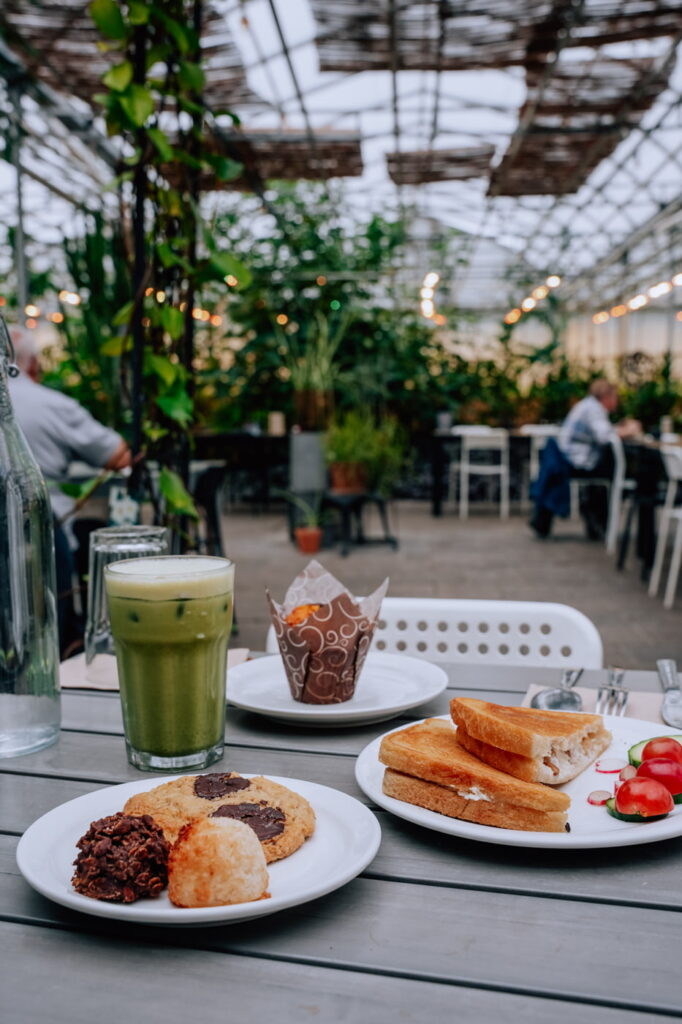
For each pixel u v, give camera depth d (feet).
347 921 1.84
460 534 26.61
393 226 35.78
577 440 24.52
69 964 1.70
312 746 2.94
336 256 33.42
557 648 4.93
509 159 26.25
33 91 17.31
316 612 3.13
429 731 2.65
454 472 35.27
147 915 1.68
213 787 2.21
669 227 33.01
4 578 2.83
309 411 24.16
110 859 1.84
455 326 41.86
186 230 5.78
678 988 1.61
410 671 3.68
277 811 2.11
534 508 25.46
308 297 33.55
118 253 11.36
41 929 1.83
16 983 1.64
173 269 5.81
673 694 3.26
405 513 32.45
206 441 27.12
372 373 32.35
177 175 5.88
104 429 9.98
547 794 2.14
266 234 33.65
